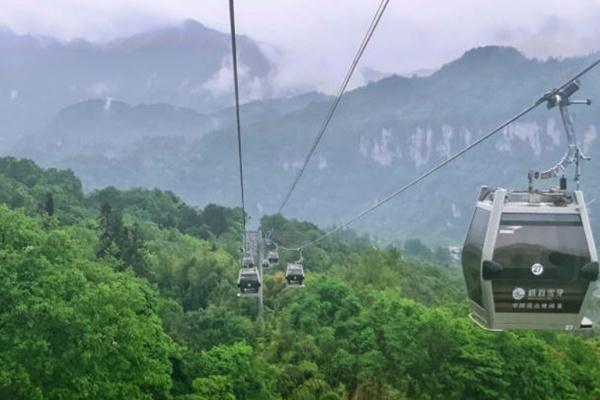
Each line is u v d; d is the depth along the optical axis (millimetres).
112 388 21562
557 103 9367
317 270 79875
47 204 70688
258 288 35031
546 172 9977
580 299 9930
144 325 25484
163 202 112688
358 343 35750
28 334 19609
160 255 64250
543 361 34219
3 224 22875
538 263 9867
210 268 60469
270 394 31312
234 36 10445
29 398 19500
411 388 33188
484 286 10055
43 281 20891
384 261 68312
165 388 26469
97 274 25172
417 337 33594
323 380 33812
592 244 9852
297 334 38031
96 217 88188
